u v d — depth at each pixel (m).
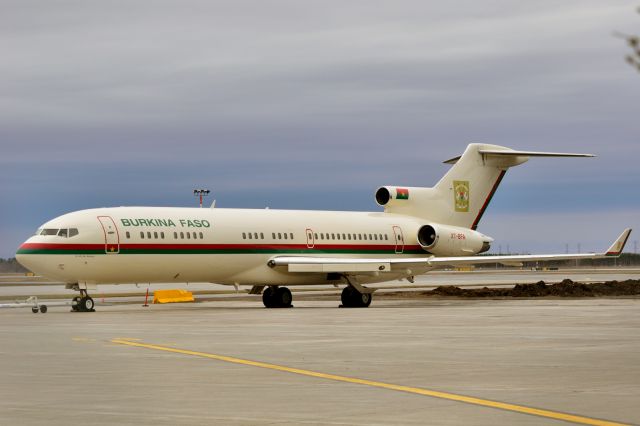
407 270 56.62
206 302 59.75
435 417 14.24
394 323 34.91
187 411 14.88
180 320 37.78
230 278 52.47
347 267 51.84
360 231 58.47
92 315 42.47
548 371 19.72
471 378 18.64
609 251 52.47
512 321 35.44
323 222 56.94
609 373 19.38
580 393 16.59
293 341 27.06
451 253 60.66
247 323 35.53
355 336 28.78
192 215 51.00
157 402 15.77
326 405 15.39
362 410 14.90
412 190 61.84
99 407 15.28
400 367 20.50
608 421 13.85
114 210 48.44
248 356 22.89
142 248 48.09
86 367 20.73
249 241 52.66
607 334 29.02
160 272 49.28
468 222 63.53
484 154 63.78
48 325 34.97
